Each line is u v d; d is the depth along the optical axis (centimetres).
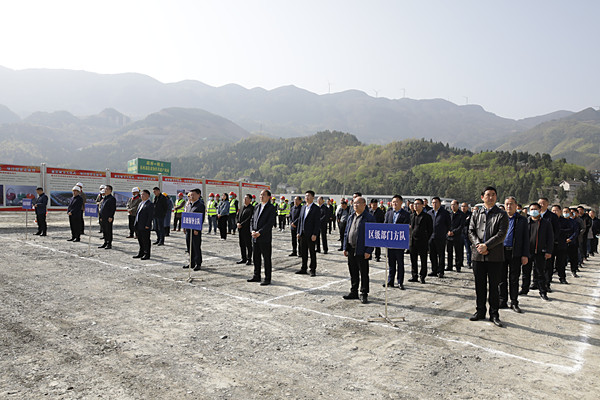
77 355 439
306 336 528
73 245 1353
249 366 425
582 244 1443
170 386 371
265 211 860
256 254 878
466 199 14500
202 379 389
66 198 2033
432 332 561
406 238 606
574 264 1172
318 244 1412
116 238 1608
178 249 1379
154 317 591
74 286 771
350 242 736
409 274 1077
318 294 779
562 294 889
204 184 2834
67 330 521
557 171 16288
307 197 997
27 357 429
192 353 457
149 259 1132
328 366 431
